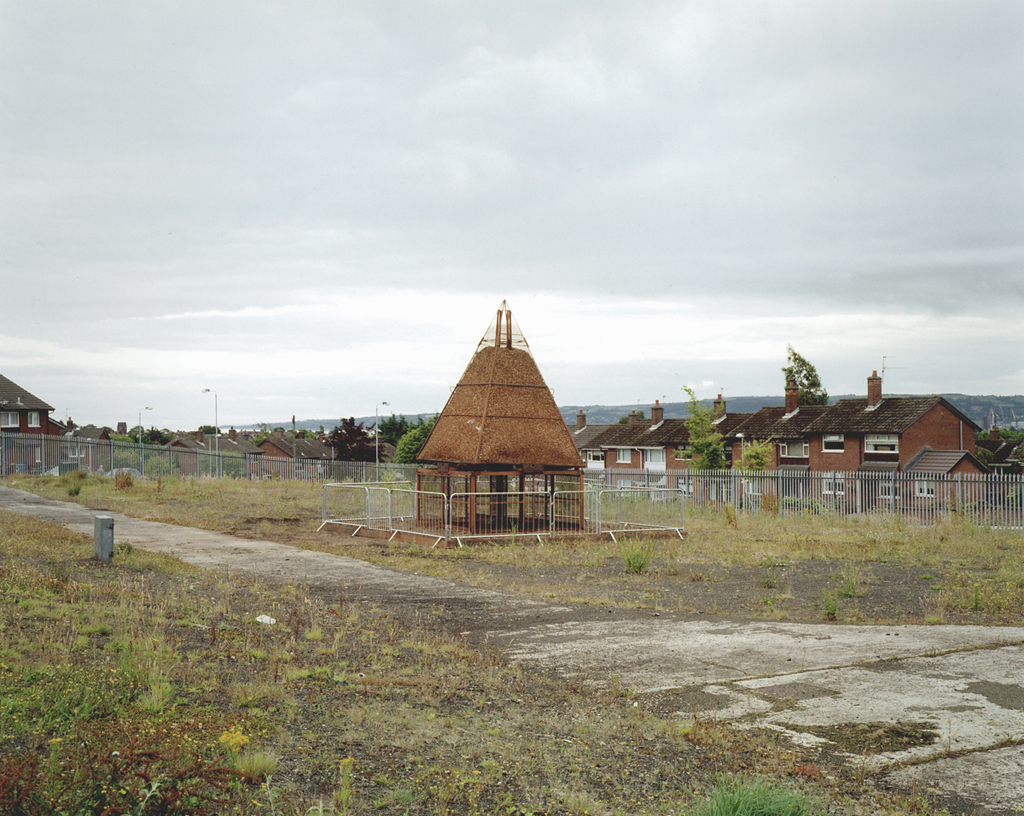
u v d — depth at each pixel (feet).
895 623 38.73
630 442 237.25
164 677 23.52
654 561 59.52
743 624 37.93
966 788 19.34
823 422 186.80
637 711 24.63
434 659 30.07
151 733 18.79
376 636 33.30
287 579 46.68
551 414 76.13
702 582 50.80
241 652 28.71
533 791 18.47
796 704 25.63
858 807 18.12
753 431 200.95
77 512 76.69
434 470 75.05
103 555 47.24
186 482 115.44
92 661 25.26
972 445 188.85
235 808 16.31
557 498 75.97
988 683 27.96
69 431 319.88
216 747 18.93
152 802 15.40
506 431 73.51
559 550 63.67
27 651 25.50
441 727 22.39
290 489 110.11
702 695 26.58
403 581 47.83
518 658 31.24
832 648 33.09
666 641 34.22
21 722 18.98
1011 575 53.93
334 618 36.32
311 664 28.02
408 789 18.01
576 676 28.78
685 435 221.66
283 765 18.84
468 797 17.94
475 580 49.19
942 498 101.19
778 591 47.80
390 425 308.19
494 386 74.90
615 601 43.52
